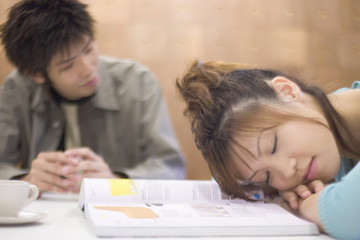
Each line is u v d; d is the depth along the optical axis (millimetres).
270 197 796
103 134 1430
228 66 883
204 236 538
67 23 1110
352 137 813
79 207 763
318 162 691
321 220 566
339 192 558
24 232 546
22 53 1149
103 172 1053
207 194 741
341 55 2432
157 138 1380
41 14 1100
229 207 668
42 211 750
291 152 686
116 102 1447
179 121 2158
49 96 1359
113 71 1498
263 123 697
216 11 2348
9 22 1142
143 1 2295
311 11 2449
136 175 1198
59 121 1408
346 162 868
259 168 710
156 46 2260
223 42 2320
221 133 730
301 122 704
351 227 524
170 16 2301
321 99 806
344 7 2482
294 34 2404
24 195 636
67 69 1189
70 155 1020
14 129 1378
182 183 762
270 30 2383
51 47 1113
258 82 773
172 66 2248
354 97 865
